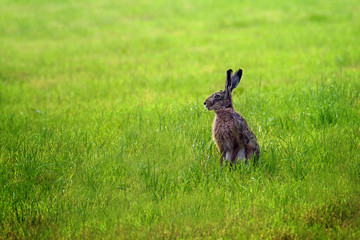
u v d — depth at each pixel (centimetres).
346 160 1853
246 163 1845
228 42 5188
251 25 6091
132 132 2284
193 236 1459
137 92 3412
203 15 6969
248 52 4612
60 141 2181
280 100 2669
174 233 1462
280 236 1416
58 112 2870
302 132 2164
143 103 2947
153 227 1482
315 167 1823
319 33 5200
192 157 1989
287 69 3756
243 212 1551
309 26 5688
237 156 1864
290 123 2269
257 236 1412
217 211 1556
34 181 1822
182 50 4947
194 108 2450
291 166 1870
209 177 1784
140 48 5175
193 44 5231
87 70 4303
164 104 2898
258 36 5372
